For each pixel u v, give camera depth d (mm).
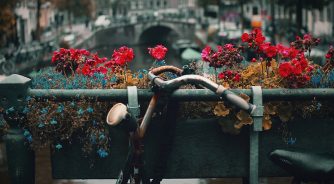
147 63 58156
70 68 4629
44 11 74312
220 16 87312
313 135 4082
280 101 4000
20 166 3867
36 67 41438
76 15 78125
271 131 4066
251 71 4285
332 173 3604
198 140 4027
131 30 92438
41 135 3936
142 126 3564
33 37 59094
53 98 3889
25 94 3871
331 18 52500
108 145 3992
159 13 114375
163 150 3865
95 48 79312
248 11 82750
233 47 4520
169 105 3781
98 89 3924
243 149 4043
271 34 54688
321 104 4062
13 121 3852
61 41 59719
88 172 4023
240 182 5477
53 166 4023
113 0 124312
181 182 5434
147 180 3604
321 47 40562
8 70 37188
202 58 4469
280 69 4000
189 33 89375
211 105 3986
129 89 3861
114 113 3414
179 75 3990
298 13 44219
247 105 3336
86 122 3967
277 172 4078
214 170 4043
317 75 4312
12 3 39406
